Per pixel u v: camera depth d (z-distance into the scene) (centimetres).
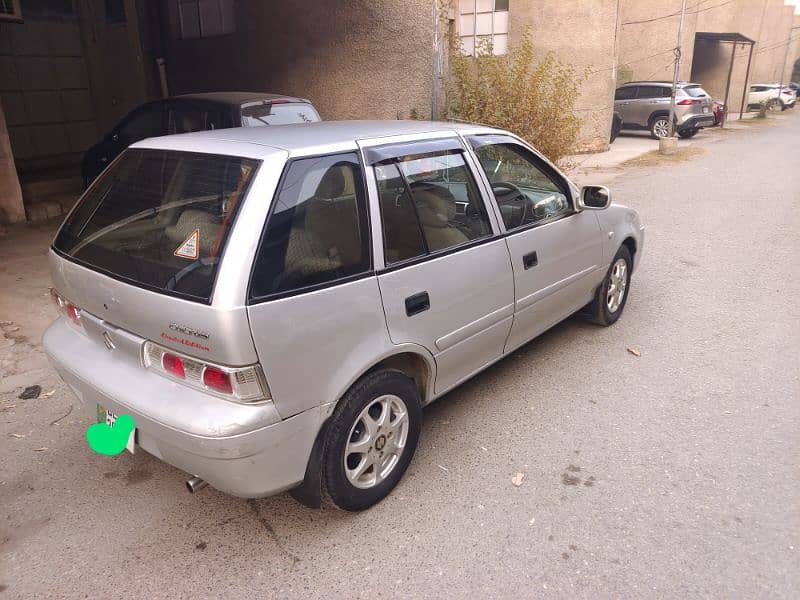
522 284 363
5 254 666
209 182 256
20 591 246
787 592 242
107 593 245
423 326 295
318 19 1003
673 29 2316
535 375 421
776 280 614
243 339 221
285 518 288
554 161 897
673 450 336
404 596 243
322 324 246
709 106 2030
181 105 760
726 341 473
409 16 931
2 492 305
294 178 251
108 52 1118
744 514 286
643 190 1116
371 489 288
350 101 1019
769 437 347
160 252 251
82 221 300
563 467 323
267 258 233
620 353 454
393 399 289
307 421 248
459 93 930
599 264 449
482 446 341
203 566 259
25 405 384
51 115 1058
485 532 277
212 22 1130
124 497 303
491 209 344
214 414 227
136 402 244
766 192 1075
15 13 913
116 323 261
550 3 1530
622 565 257
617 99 2094
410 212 296
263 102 746
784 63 3881
